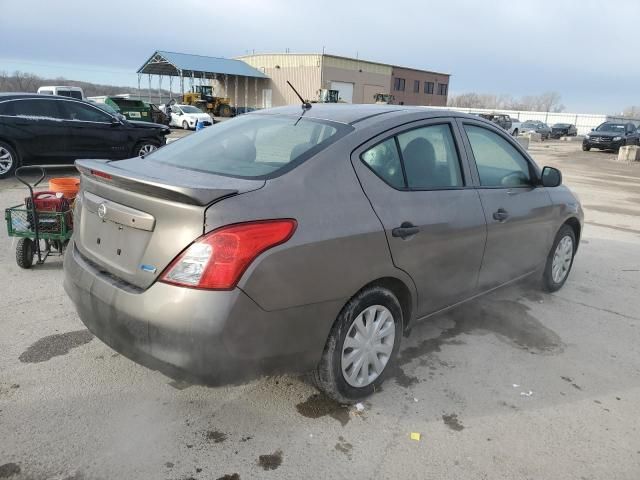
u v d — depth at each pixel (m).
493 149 3.93
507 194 3.90
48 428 2.64
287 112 3.43
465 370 3.45
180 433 2.66
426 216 3.11
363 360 2.93
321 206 2.61
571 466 2.57
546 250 4.59
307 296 2.52
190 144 3.37
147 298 2.37
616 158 25.75
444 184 3.40
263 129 3.22
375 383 3.04
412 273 3.08
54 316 3.90
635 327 4.30
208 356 2.30
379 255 2.82
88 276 2.71
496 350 3.76
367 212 2.79
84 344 3.50
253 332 2.37
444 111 3.61
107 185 2.71
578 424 2.92
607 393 3.27
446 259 3.32
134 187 2.48
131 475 2.37
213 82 60.38
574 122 61.50
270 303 2.39
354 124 3.04
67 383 3.04
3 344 3.45
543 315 4.45
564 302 4.78
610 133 29.67
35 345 3.46
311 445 2.62
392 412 2.93
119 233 2.61
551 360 3.66
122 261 2.57
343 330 2.75
